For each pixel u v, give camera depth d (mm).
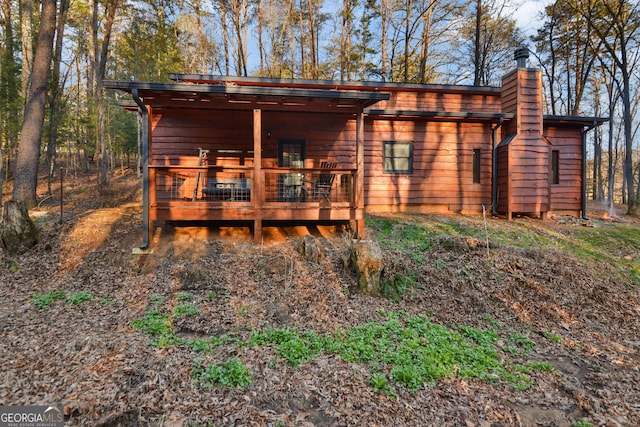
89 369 3436
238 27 18500
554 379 3918
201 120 9656
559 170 11133
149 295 5336
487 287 5918
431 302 5582
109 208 9648
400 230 8344
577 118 10688
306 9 22078
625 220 11398
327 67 24094
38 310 4773
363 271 5754
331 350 4160
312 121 9727
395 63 22672
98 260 6391
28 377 3242
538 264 6602
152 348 3930
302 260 6414
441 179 10742
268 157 9961
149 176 6926
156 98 6961
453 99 12531
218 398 3234
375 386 3572
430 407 3350
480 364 4082
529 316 5379
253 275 5965
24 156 9445
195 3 19812
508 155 10094
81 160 24703
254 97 6988
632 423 3275
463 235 7953
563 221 9961
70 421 2775
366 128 10406
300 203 7414
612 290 6230
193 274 5832
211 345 4078
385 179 10516
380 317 5082
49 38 9719
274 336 4344
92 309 4879
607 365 4277
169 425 2836
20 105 14102
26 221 6754
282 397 3352
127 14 17609
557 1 16797
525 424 3209
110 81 6234
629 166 12938
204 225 8242
